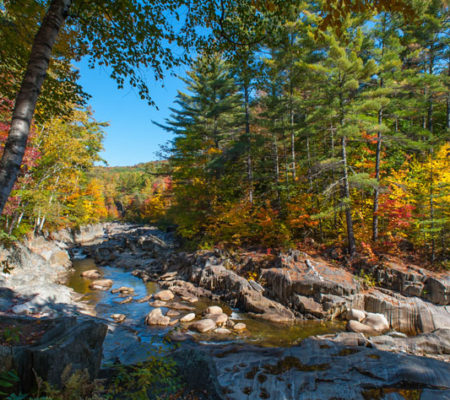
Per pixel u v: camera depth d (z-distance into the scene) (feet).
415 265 43.73
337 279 42.47
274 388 15.24
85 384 12.08
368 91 45.44
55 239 89.35
